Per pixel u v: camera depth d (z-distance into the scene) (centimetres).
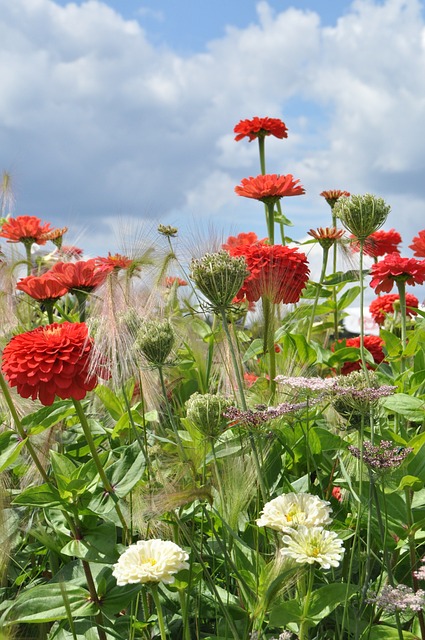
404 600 116
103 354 126
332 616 131
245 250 163
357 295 199
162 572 113
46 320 180
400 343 166
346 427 127
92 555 125
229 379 139
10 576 147
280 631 129
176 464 137
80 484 124
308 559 112
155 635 132
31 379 125
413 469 134
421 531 134
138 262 147
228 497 124
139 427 144
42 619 122
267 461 139
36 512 139
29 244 192
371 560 134
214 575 138
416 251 161
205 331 175
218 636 126
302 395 134
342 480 139
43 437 140
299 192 177
